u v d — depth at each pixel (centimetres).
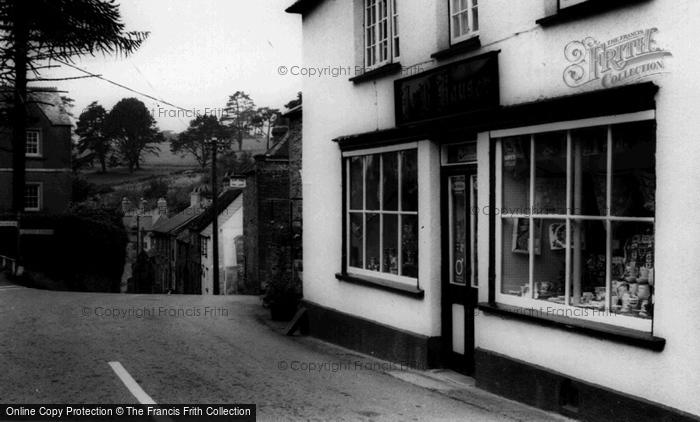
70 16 941
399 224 869
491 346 694
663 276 509
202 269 3819
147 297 1831
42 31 929
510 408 623
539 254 639
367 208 949
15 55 919
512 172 675
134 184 7294
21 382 704
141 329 1112
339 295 1018
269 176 2508
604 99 552
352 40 973
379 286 892
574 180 595
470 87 715
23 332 1039
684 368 491
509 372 659
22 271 2294
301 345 1003
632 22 535
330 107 1045
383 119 902
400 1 862
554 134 618
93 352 884
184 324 1195
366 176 950
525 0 649
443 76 760
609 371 552
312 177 1108
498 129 682
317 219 1090
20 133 1088
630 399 527
